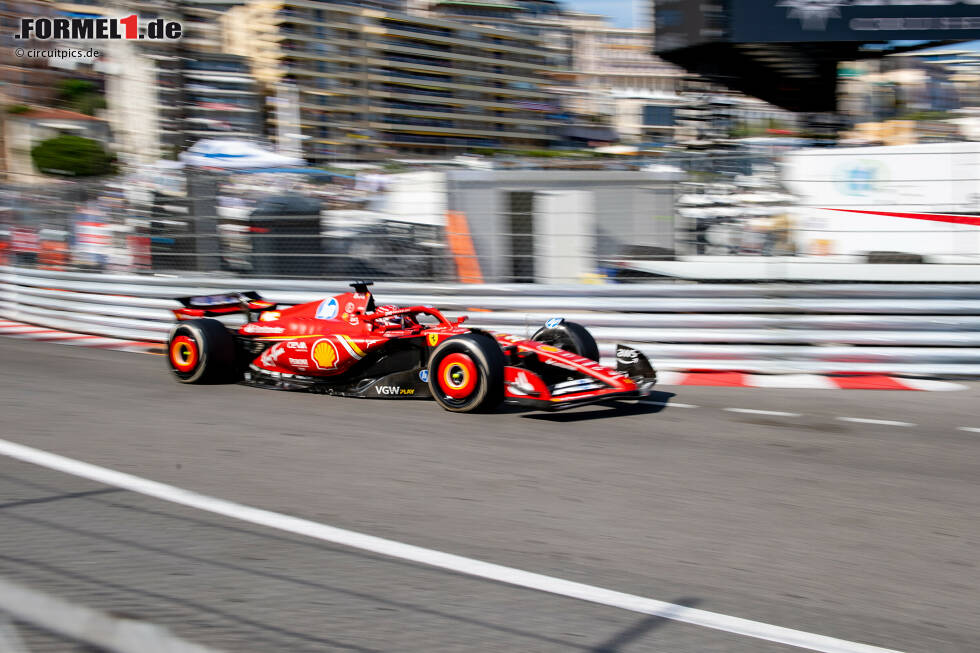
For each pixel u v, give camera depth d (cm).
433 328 726
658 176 941
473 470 513
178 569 356
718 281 903
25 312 1248
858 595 344
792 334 838
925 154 941
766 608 330
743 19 1331
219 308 821
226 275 1055
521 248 987
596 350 743
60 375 838
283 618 313
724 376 843
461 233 991
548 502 455
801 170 1099
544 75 6341
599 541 398
